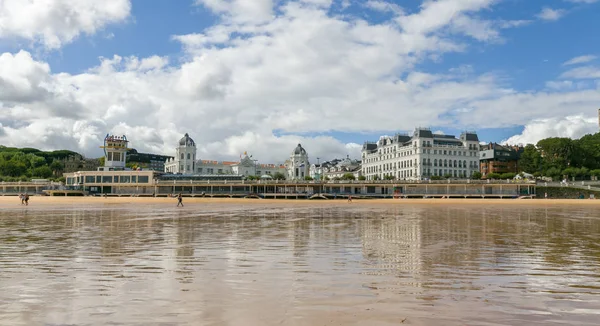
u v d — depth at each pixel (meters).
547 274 12.35
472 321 8.12
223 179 134.25
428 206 76.69
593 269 13.13
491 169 188.00
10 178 165.12
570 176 140.62
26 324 8.00
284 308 8.88
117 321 8.13
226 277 11.88
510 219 37.50
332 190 124.31
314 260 14.70
